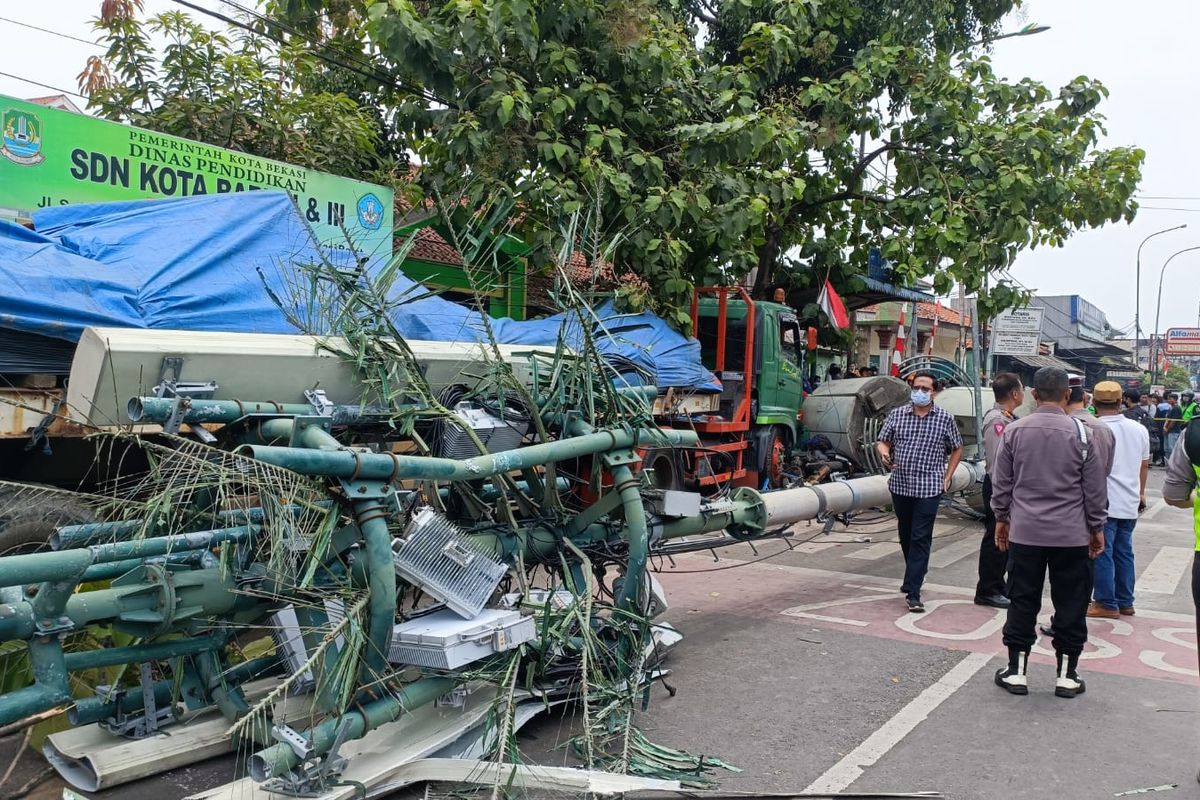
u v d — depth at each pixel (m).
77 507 4.57
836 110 12.41
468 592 4.04
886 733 4.71
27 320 4.62
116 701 3.94
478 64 9.60
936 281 12.05
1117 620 7.00
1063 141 12.60
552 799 3.79
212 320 5.42
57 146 7.60
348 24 10.74
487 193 9.05
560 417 4.93
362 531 3.66
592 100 9.64
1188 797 4.04
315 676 3.76
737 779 4.13
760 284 14.62
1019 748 4.54
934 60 13.11
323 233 9.28
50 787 3.78
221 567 3.48
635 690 4.30
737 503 6.26
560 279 5.27
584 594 4.46
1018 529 5.29
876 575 8.52
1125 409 21.06
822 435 13.03
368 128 11.61
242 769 3.96
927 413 7.07
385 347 4.71
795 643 6.24
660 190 9.62
